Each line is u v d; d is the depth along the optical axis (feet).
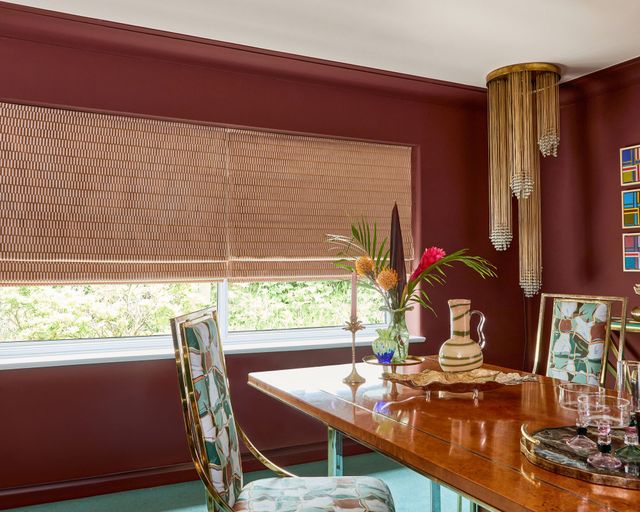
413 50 10.90
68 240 9.95
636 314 11.10
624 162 12.12
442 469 4.35
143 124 10.59
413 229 13.25
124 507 9.37
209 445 5.27
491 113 12.40
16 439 9.47
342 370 8.44
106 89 10.15
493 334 13.97
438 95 13.14
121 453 10.19
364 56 11.19
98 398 10.06
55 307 10.36
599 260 12.71
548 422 5.57
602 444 4.33
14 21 9.26
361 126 12.52
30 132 9.73
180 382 5.20
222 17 9.45
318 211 12.13
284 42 10.49
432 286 13.29
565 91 13.12
